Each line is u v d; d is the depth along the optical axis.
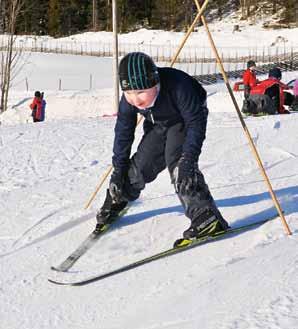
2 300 3.50
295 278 3.24
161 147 4.38
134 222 4.86
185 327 2.80
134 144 8.57
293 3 56.22
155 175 4.50
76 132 9.81
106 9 62.16
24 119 23.91
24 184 6.33
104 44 52.94
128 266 3.85
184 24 58.91
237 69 37.53
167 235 4.57
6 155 7.94
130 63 3.79
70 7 62.22
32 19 60.75
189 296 3.23
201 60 43.00
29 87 34.38
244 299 3.04
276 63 35.19
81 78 37.28
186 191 4.14
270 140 8.59
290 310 2.81
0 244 4.47
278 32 51.50
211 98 19.97
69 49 50.69
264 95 12.80
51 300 3.48
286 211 4.96
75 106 24.88
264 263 3.59
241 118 4.57
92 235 4.48
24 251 4.33
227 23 57.06
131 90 3.85
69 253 4.29
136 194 4.59
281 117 10.85
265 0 59.78
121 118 4.28
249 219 4.85
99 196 5.76
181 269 3.79
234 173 6.60
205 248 4.15
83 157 7.77
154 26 60.00
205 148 8.02
